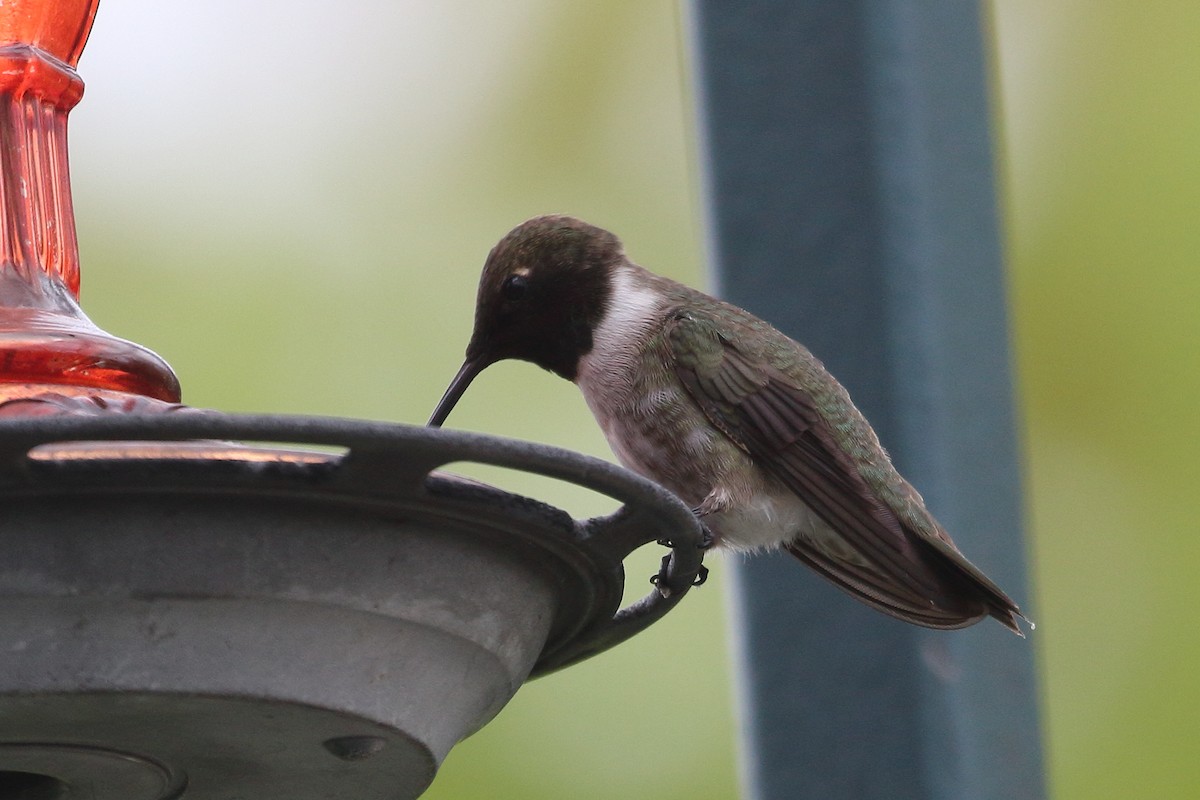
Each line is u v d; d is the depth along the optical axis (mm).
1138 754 11617
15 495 5512
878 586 8758
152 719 5891
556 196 12789
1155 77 12734
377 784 6586
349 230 12195
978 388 8773
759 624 8914
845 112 8680
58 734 6000
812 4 8766
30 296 7387
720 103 8875
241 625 5750
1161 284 12344
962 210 8812
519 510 6066
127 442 5336
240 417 5242
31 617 5578
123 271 11758
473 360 11578
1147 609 11945
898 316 8633
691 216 12875
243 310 11719
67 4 8203
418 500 5840
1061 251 12602
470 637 6234
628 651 11656
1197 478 12148
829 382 11156
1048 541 12242
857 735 8594
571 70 13039
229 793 6641
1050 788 8539
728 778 11242
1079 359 12445
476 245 12414
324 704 5902
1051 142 12898
